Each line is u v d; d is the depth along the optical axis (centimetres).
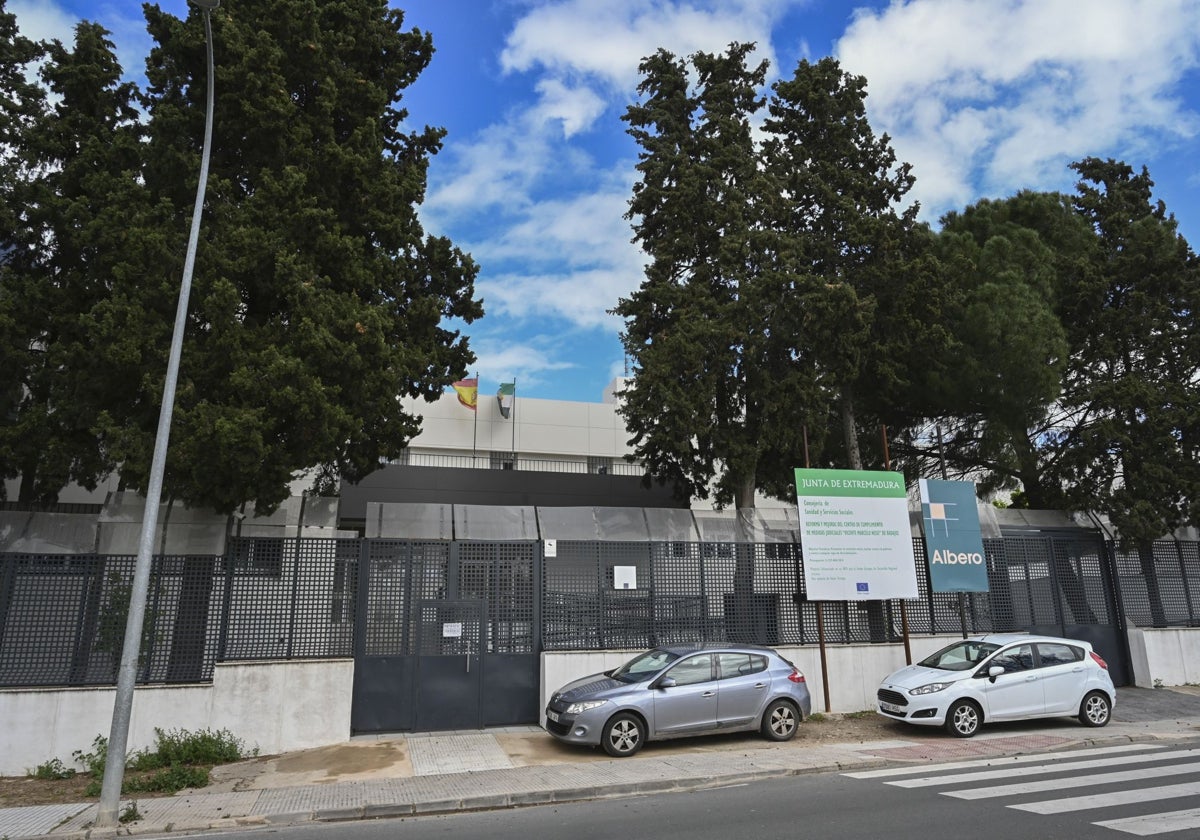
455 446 3641
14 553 1147
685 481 1850
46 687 1116
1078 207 2212
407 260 1548
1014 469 2036
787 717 1216
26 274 1377
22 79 1425
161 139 1298
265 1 1401
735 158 1823
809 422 1688
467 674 1324
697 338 1648
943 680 1266
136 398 1257
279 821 834
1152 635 1755
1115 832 695
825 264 1908
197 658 1191
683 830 748
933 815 773
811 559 1489
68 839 785
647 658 1241
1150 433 1811
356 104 1488
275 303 1324
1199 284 1923
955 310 1883
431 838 751
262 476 1173
